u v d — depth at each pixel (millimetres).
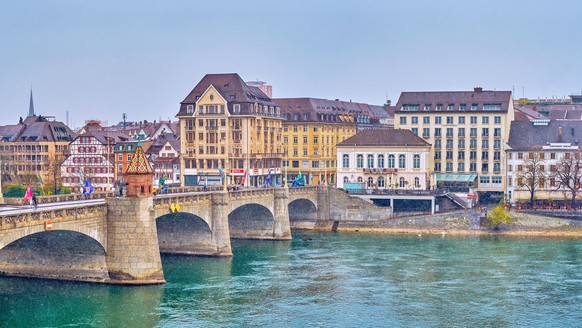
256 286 102000
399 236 152000
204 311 88688
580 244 138000
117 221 97125
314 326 83312
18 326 81125
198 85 192500
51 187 187000
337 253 129500
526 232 151875
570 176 163125
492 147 187875
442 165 191250
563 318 87062
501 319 86625
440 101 192125
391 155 183625
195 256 125812
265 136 195750
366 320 86000
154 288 97875
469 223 155750
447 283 104375
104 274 98438
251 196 137250
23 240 101000
